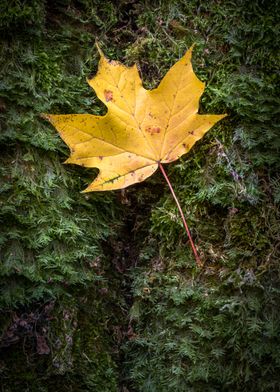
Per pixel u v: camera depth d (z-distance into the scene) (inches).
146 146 14.8
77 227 15.1
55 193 15.2
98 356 15.8
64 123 14.2
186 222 15.8
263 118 15.4
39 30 14.9
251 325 14.9
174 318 15.5
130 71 14.5
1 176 14.6
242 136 15.4
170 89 14.5
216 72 15.8
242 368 15.1
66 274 15.0
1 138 14.5
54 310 15.2
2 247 14.4
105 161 14.6
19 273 14.3
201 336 15.3
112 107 14.5
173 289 15.7
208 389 15.2
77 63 15.8
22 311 14.8
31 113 14.9
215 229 15.8
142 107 14.6
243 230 15.4
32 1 14.5
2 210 14.3
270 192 15.5
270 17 15.4
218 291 15.4
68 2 15.6
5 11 14.3
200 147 15.8
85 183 15.7
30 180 14.8
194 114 14.6
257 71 15.6
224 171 15.5
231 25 15.7
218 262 15.6
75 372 15.3
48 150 15.2
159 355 15.6
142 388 15.7
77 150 14.4
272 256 15.2
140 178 14.8
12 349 14.8
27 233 14.6
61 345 15.1
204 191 15.5
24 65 14.9
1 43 14.7
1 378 14.7
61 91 15.3
